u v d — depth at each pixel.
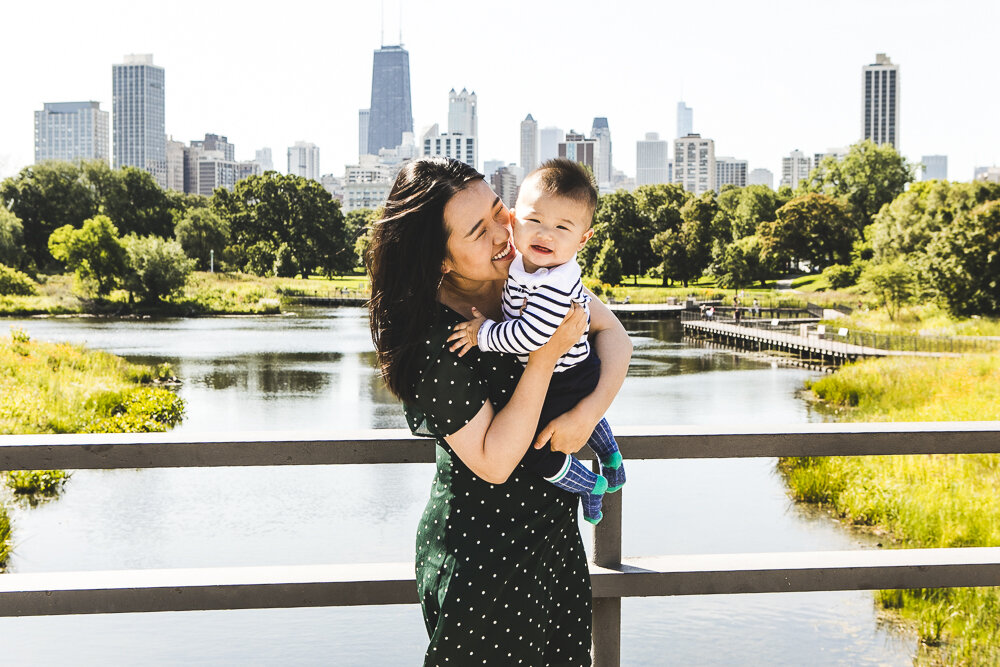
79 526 10.21
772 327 45.91
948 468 11.21
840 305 66.06
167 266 66.69
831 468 11.77
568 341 1.34
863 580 1.81
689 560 1.84
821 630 6.48
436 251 1.39
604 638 1.80
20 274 71.19
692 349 41.50
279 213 101.31
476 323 1.39
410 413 1.44
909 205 67.06
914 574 1.82
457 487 1.43
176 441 1.71
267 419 20.56
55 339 42.75
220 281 86.12
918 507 9.84
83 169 93.00
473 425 1.37
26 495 11.59
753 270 89.25
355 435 1.77
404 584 1.70
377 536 9.90
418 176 1.39
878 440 1.85
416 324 1.39
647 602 7.23
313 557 9.18
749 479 12.03
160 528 10.16
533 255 1.37
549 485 1.46
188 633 6.54
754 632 6.55
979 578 1.83
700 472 12.45
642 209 95.06
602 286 85.50
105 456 1.70
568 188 1.35
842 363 34.09
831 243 86.81
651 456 1.80
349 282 95.75
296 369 31.34
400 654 6.21
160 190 97.50
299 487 12.09
